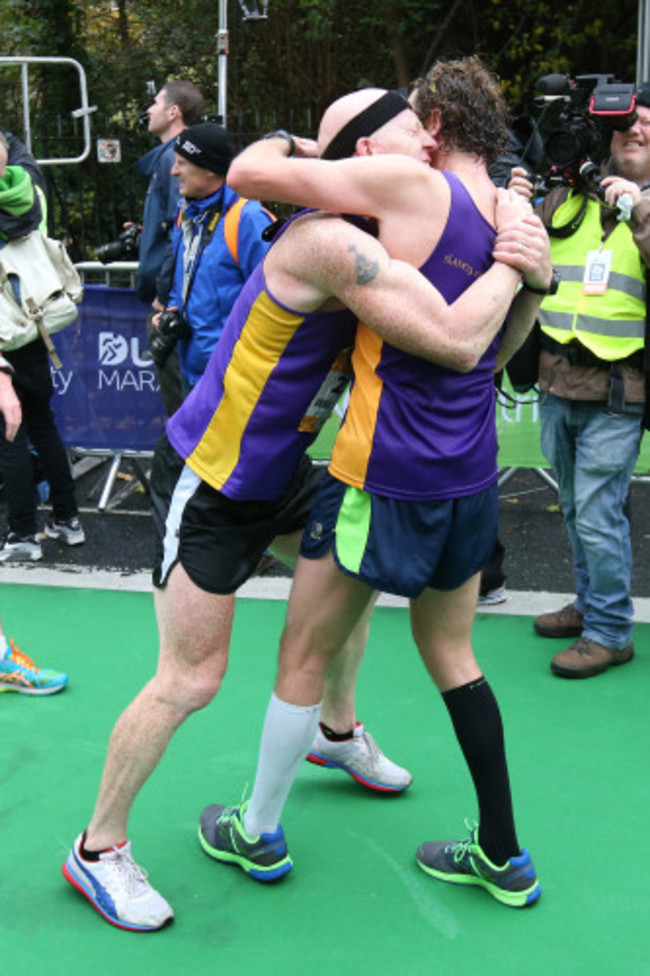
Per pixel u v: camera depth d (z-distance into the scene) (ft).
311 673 9.09
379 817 10.78
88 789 11.27
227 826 9.93
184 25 38.91
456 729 9.24
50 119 37.19
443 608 9.02
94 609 16.10
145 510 20.75
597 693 13.44
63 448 18.53
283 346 8.38
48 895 9.59
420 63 39.93
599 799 11.08
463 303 8.00
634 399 13.37
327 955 8.82
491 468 8.75
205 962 8.75
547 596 16.61
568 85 13.32
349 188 7.86
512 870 9.37
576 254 13.57
